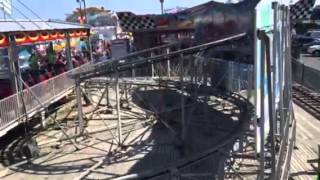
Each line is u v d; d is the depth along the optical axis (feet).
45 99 56.39
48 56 73.31
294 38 143.13
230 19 50.29
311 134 43.78
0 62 57.77
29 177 41.37
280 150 27.66
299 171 33.65
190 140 48.44
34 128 56.29
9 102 46.75
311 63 110.63
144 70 79.82
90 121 60.03
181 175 26.71
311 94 61.72
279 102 34.73
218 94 53.62
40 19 63.46
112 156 45.55
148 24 99.14
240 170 31.42
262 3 33.96
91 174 41.04
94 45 124.67
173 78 73.72
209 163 30.40
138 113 62.95
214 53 59.11
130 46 111.86
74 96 70.69
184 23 97.30
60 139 52.01
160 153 45.75
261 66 22.66
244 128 35.09
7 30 47.73
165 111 59.41
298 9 84.07
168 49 65.31
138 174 25.40
